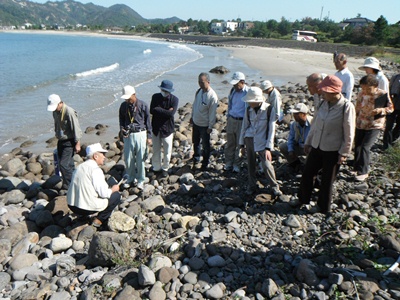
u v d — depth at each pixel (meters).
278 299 3.81
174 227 5.65
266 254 4.71
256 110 5.93
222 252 4.71
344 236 4.85
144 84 22.17
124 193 7.05
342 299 3.78
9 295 4.25
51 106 6.50
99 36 147.00
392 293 3.78
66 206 6.31
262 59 46.59
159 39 131.38
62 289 4.26
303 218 5.58
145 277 4.09
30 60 36.16
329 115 5.09
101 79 23.98
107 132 12.49
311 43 76.31
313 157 5.43
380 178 6.63
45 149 10.87
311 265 4.22
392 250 4.45
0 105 15.66
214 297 3.94
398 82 7.77
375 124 6.39
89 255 4.76
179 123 13.20
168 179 7.59
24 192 7.72
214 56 51.50
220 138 10.75
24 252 5.23
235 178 7.39
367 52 57.78
